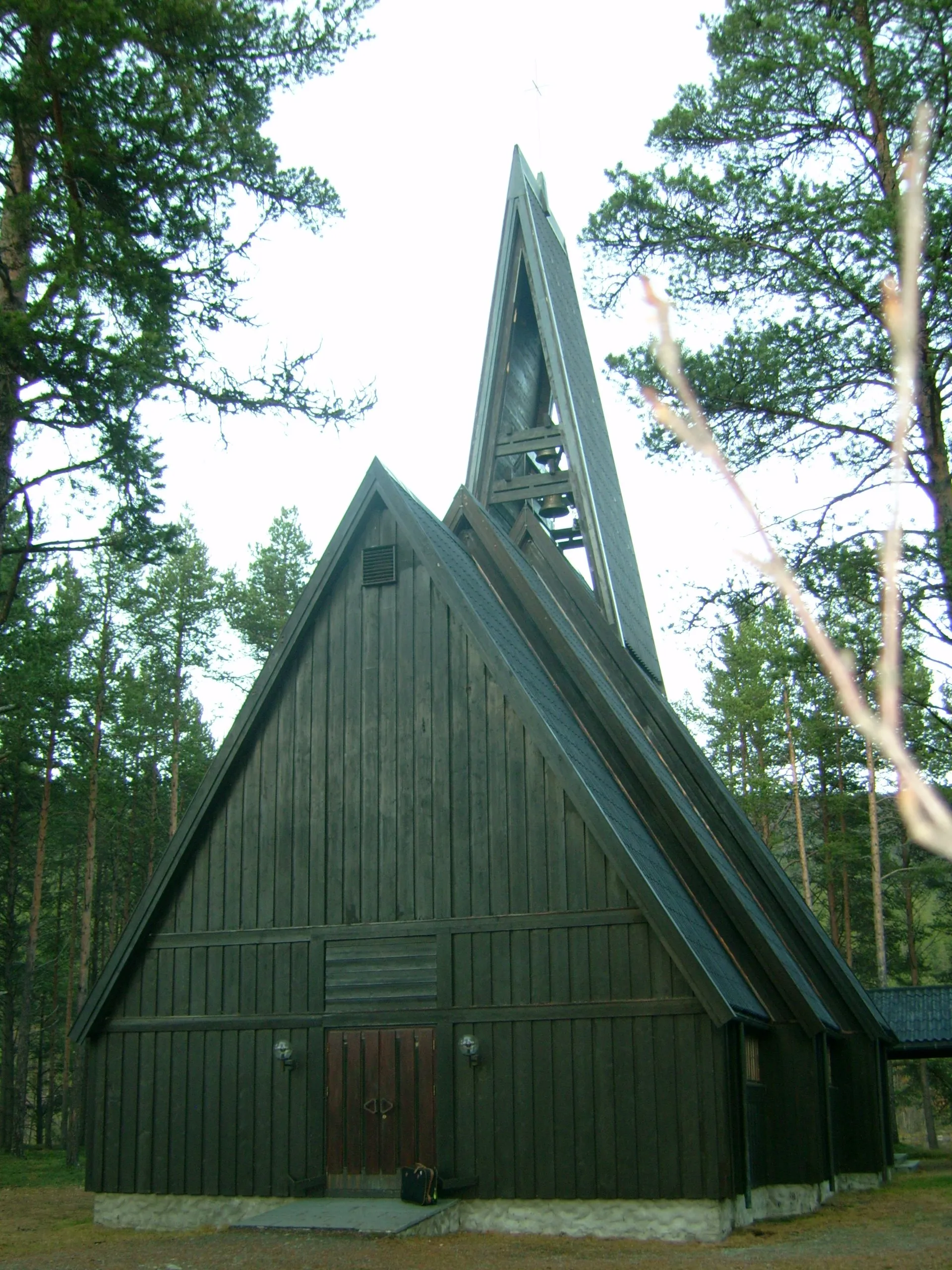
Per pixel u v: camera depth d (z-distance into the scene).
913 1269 13.77
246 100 18.97
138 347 16.47
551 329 27.88
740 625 21.28
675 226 20.56
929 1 17.88
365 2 18.84
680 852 21.16
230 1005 20.05
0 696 35.28
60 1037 59.75
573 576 26.08
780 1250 15.75
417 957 19.19
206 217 18.06
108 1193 19.92
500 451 27.69
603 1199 17.23
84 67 15.92
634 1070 17.53
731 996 18.19
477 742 19.62
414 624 20.53
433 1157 18.33
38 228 16.77
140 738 51.31
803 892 54.75
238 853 20.67
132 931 20.64
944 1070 53.28
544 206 31.86
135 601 49.56
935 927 56.72
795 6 20.02
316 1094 19.22
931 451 19.16
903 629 19.83
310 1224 17.05
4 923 50.03
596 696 22.19
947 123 18.30
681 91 20.83
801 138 20.44
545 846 18.84
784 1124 19.95
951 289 17.72
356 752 20.39
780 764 51.66
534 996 18.36
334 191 19.17
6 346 15.51
